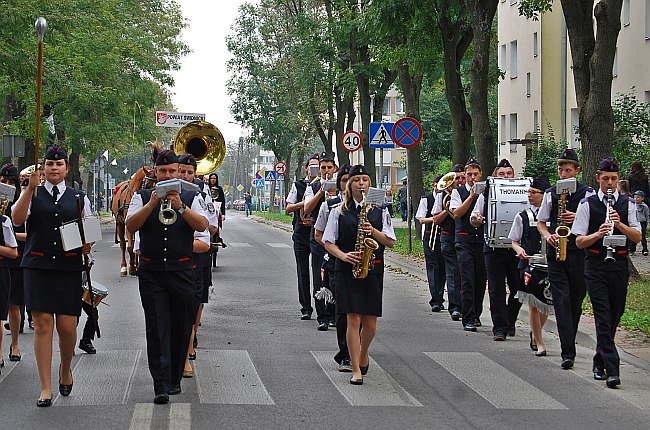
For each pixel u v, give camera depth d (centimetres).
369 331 921
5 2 2675
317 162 1316
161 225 812
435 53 2491
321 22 3788
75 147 4016
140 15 4944
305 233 1338
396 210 5872
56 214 810
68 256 809
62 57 3212
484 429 741
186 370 927
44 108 3538
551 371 986
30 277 802
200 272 992
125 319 1315
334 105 4700
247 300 1571
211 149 1473
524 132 4275
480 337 1212
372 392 871
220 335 1197
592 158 1692
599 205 919
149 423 738
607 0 1666
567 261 984
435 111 5719
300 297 1353
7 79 2930
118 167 9188
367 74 3422
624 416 790
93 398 824
